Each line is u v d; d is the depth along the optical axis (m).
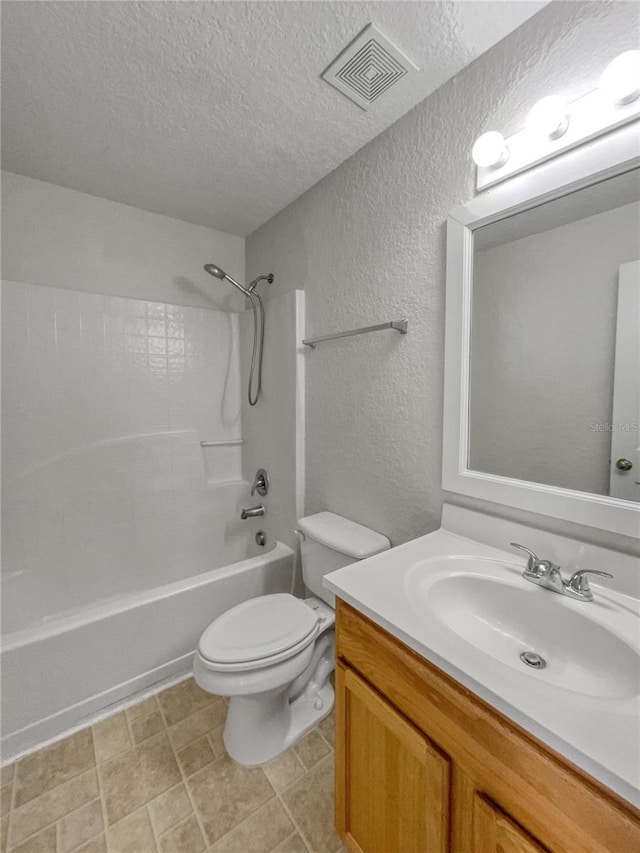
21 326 1.67
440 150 1.16
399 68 1.08
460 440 1.12
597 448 0.88
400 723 0.75
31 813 1.11
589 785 0.49
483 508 1.09
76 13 0.93
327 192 1.63
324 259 1.66
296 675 1.23
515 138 0.94
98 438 1.87
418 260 1.24
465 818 0.65
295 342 1.81
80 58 1.06
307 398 1.81
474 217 1.05
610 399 0.86
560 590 0.85
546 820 0.53
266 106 1.24
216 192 1.80
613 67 0.75
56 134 1.39
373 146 1.39
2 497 1.64
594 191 0.86
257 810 1.12
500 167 0.99
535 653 0.84
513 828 0.57
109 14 0.93
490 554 1.03
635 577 0.81
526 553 0.99
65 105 1.24
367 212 1.43
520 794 0.56
